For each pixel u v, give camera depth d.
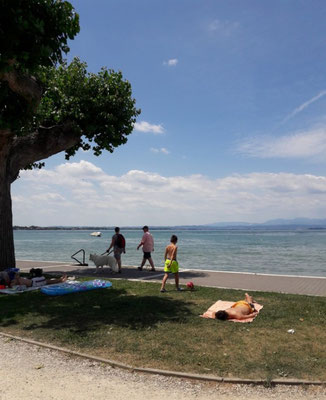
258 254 31.44
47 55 7.90
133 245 49.41
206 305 8.27
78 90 14.39
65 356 5.24
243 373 4.52
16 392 4.06
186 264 22.16
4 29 7.41
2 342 5.93
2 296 9.89
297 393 4.08
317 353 5.19
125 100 15.02
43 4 7.84
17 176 14.52
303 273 17.28
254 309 7.61
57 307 8.23
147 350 5.32
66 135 14.75
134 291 10.23
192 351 5.27
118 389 4.15
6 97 9.92
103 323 6.83
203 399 3.92
